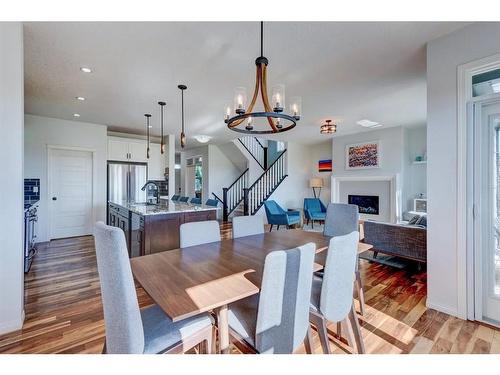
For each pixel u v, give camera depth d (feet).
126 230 13.15
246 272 4.77
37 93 11.80
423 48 8.01
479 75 6.99
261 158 28.66
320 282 6.09
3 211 6.49
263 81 6.06
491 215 6.98
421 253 10.67
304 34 7.23
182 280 4.37
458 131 7.18
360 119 16.71
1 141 6.46
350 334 5.60
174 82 10.57
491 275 6.98
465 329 6.70
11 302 6.59
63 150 17.03
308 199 24.57
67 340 6.18
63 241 16.19
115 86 10.96
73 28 6.97
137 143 21.07
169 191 20.59
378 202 20.31
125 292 3.41
